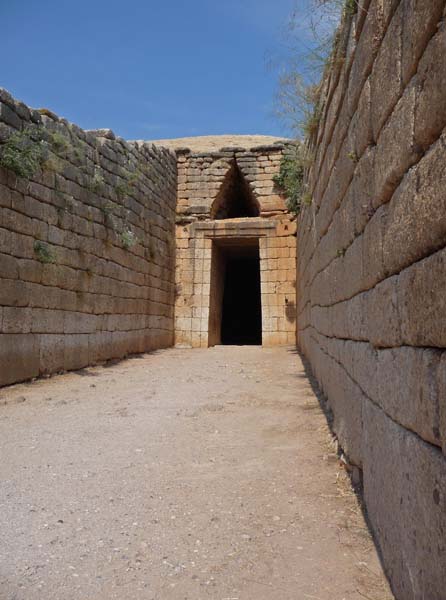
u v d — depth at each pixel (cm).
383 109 325
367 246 391
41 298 1078
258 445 610
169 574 332
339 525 391
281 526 396
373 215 370
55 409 809
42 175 1085
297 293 1777
